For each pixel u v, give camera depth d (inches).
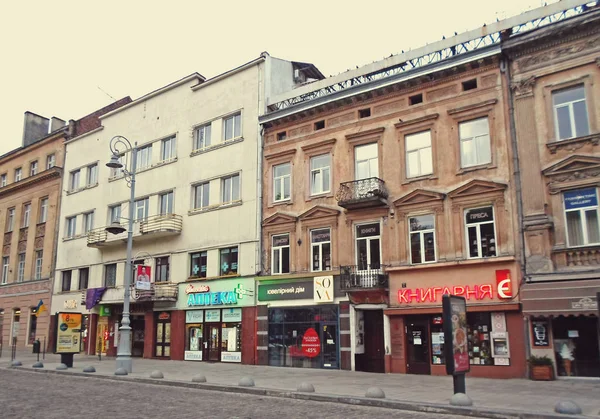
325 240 946.7
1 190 1739.7
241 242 1059.9
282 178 1038.4
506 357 721.6
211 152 1166.3
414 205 842.8
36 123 1824.6
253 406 482.3
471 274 768.3
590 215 697.6
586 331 674.2
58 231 1521.9
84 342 1337.4
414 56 904.9
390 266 850.1
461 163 816.9
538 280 706.2
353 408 481.1
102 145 1451.8
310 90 1032.8
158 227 1177.4
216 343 1065.5
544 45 761.6
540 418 413.7
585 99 722.8
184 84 1266.0
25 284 1579.7
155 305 1189.7
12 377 770.2
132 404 489.1
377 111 919.7
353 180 920.3
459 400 466.6
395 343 819.4
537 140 748.0
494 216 765.9
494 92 797.9
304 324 934.4
